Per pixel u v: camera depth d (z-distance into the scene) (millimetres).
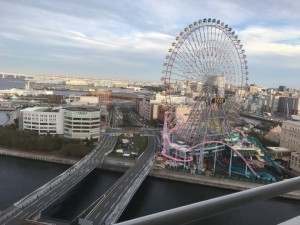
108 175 126062
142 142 183125
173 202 100000
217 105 128125
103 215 77875
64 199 97938
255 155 144000
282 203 95688
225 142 140250
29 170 128125
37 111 190375
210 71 122000
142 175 114375
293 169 138250
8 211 80062
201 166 129250
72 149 146500
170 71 120688
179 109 141250
